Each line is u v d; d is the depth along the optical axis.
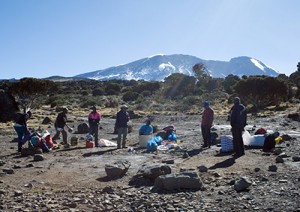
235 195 7.69
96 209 7.13
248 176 9.35
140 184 9.18
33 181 9.68
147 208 7.11
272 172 9.67
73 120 36.72
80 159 13.24
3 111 37.88
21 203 7.53
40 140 15.38
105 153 14.66
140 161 12.54
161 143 16.67
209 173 9.91
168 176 8.53
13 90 63.59
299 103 49.09
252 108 45.50
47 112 50.47
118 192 8.40
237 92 50.62
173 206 7.14
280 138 15.44
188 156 13.05
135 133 24.19
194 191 8.20
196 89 79.69
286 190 7.81
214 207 6.95
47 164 12.30
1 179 9.95
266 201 7.15
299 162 10.87
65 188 8.94
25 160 13.24
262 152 13.40
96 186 9.11
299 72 91.12
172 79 83.50
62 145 17.48
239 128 12.88
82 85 140.00
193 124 30.30
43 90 65.75
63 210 7.01
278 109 43.66
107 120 38.25
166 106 58.12
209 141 15.41
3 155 14.73
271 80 48.53
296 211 6.48
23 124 15.54
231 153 13.37
